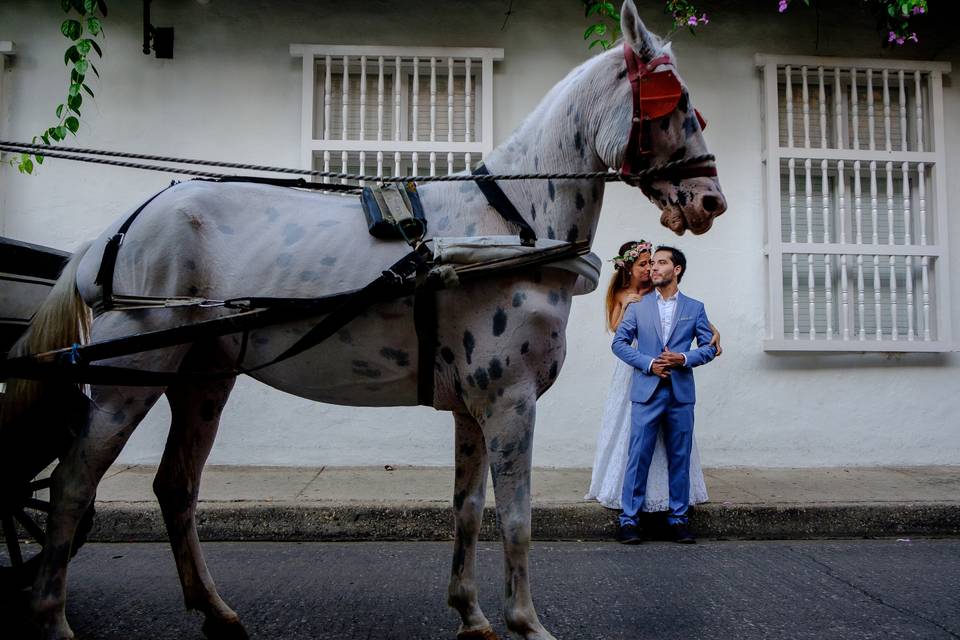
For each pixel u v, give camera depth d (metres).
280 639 2.82
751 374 6.14
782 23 6.28
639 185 2.60
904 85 6.33
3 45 5.82
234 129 6.04
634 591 3.46
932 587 3.54
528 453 2.48
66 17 5.96
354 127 6.14
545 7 6.18
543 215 2.62
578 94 2.64
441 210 2.63
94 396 2.54
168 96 6.01
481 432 2.77
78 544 3.11
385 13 6.12
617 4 6.17
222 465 5.84
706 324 4.61
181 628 2.91
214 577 3.67
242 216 2.68
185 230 2.58
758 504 4.75
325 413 5.91
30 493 2.97
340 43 6.08
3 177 5.83
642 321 4.63
